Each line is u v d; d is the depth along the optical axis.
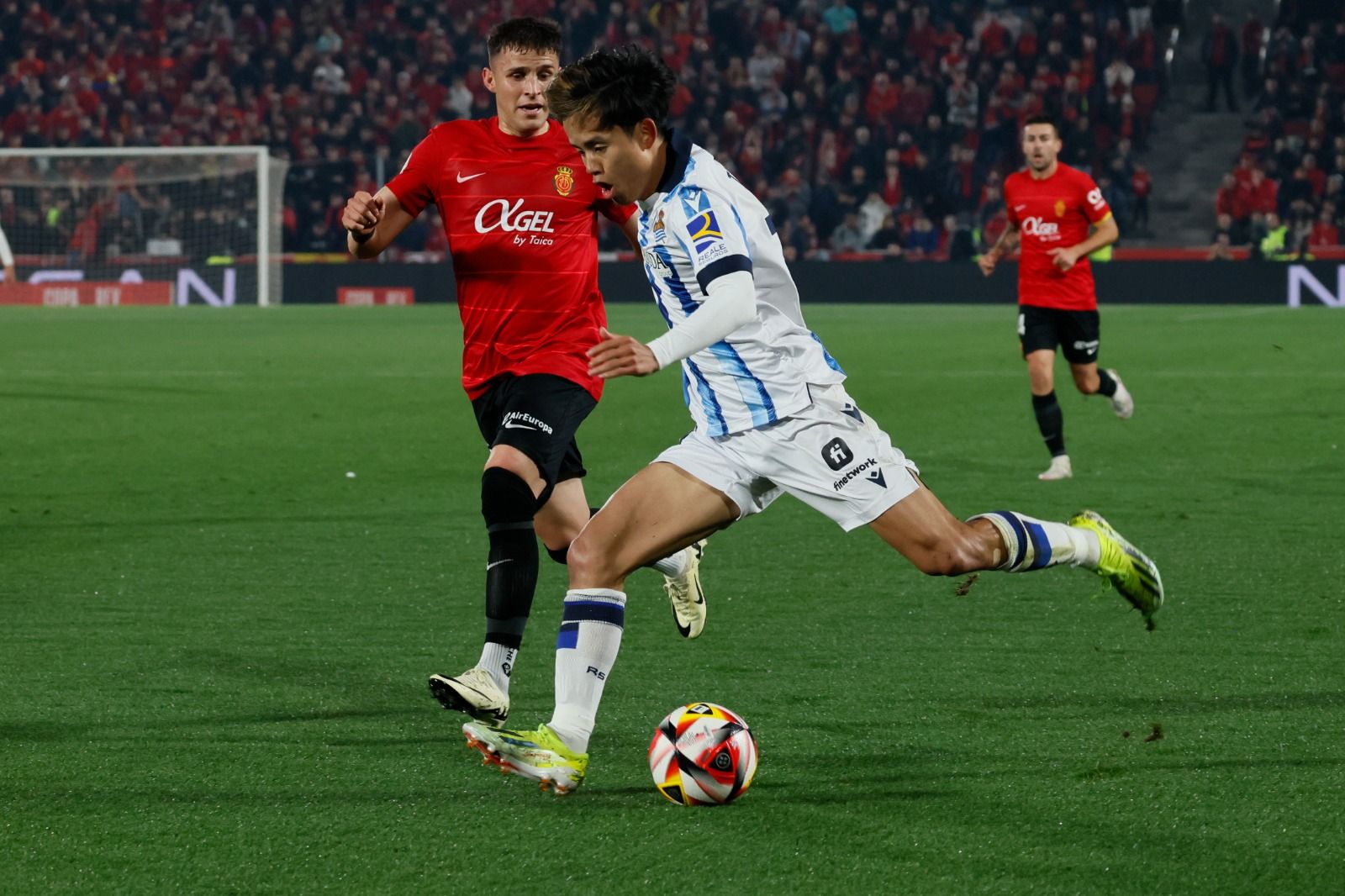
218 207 106.62
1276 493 27.56
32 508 26.27
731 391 12.91
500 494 15.06
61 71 119.69
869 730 13.94
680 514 12.96
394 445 34.50
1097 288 96.25
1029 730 13.88
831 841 11.22
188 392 46.06
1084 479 29.52
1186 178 111.25
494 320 16.45
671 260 12.59
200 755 13.30
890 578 20.58
